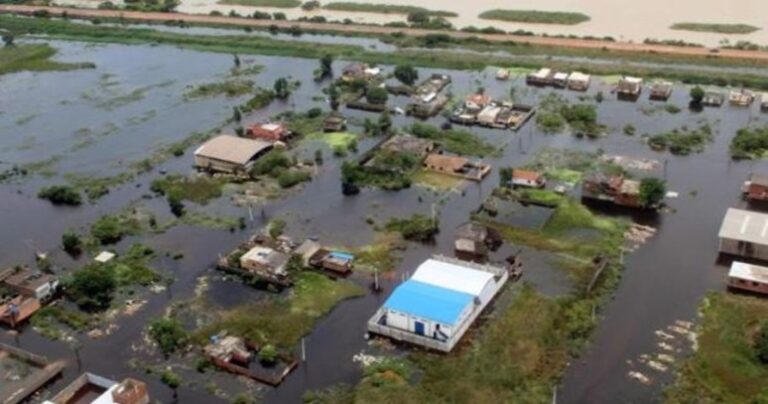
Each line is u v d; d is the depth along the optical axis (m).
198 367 52.88
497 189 74.62
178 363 53.62
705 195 73.12
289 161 81.75
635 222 69.12
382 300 59.31
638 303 58.09
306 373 52.12
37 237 70.81
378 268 63.16
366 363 52.88
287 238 67.00
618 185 72.00
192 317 58.19
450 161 79.12
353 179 76.75
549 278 61.31
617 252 64.44
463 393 49.59
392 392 49.72
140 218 72.75
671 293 59.12
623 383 50.19
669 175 77.12
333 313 58.19
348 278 62.19
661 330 55.06
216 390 50.91
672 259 63.41
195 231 70.00
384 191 76.12
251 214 72.25
